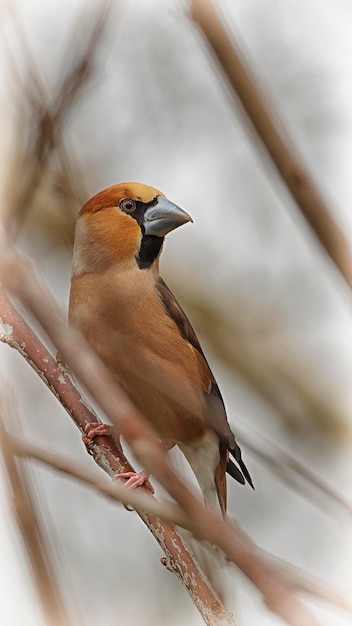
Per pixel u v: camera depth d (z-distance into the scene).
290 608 2.44
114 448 6.68
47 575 3.13
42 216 10.91
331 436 11.78
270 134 3.07
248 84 3.07
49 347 6.15
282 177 3.03
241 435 3.84
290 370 12.27
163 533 5.16
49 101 3.88
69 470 3.13
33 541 3.16
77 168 8.66
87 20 3.83
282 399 12.16
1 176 3.79
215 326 12.70
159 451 2.66
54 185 6.31
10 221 3.73
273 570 2.54
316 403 12.01
